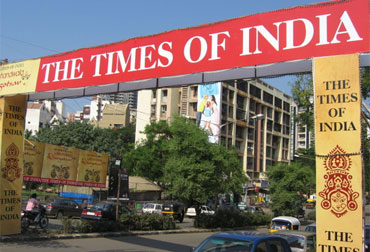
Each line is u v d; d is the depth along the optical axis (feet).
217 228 77.51
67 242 44.83
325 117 24.66
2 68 46.75
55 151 78.33
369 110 55.31
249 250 21.30
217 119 175.42
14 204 44.57
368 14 24.57
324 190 24.06
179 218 100.83
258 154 218.38
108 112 349.41
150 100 200.54
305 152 167.02
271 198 114.01
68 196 110.93
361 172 23.02
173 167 75.82
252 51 28.86
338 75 24.63
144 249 43.75
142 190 133.08
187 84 32.09
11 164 44.60
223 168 79.36
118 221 58.59
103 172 90.68
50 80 41.93
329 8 26.03
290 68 26.99
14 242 41.65
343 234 23.03
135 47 35.68
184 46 32.58
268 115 234.79
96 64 38.27
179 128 79.61
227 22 30.58
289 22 27.50
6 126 44.68
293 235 33.32
